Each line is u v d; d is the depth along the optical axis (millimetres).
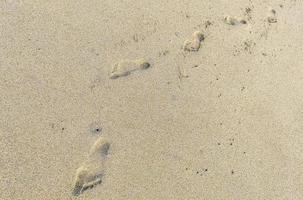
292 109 2484
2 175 2105
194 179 2205
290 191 2229
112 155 2225
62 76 2426
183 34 2688
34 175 2127
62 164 2168
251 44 2711
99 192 2119
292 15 2902
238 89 2516
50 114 2299
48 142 2221
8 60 2438
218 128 2369
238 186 2211
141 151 2252
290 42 2758
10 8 2629
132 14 2729
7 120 2254
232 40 2715
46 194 2086
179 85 2488
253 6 2896
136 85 2457
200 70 2561
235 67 2600
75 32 2594
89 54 2523
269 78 2580
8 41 2504
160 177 2191
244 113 2434
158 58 2570
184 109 2408
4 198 2055
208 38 2699
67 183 2121
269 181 2242
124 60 2527
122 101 2393
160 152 2262
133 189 2146
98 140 2256
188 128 2350
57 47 2521
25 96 2338
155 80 2490
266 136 2373
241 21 2807
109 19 2682
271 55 2680
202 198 2160
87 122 2301
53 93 2365
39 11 2648
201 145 2305
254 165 2279
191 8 2820
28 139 2215
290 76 2605
